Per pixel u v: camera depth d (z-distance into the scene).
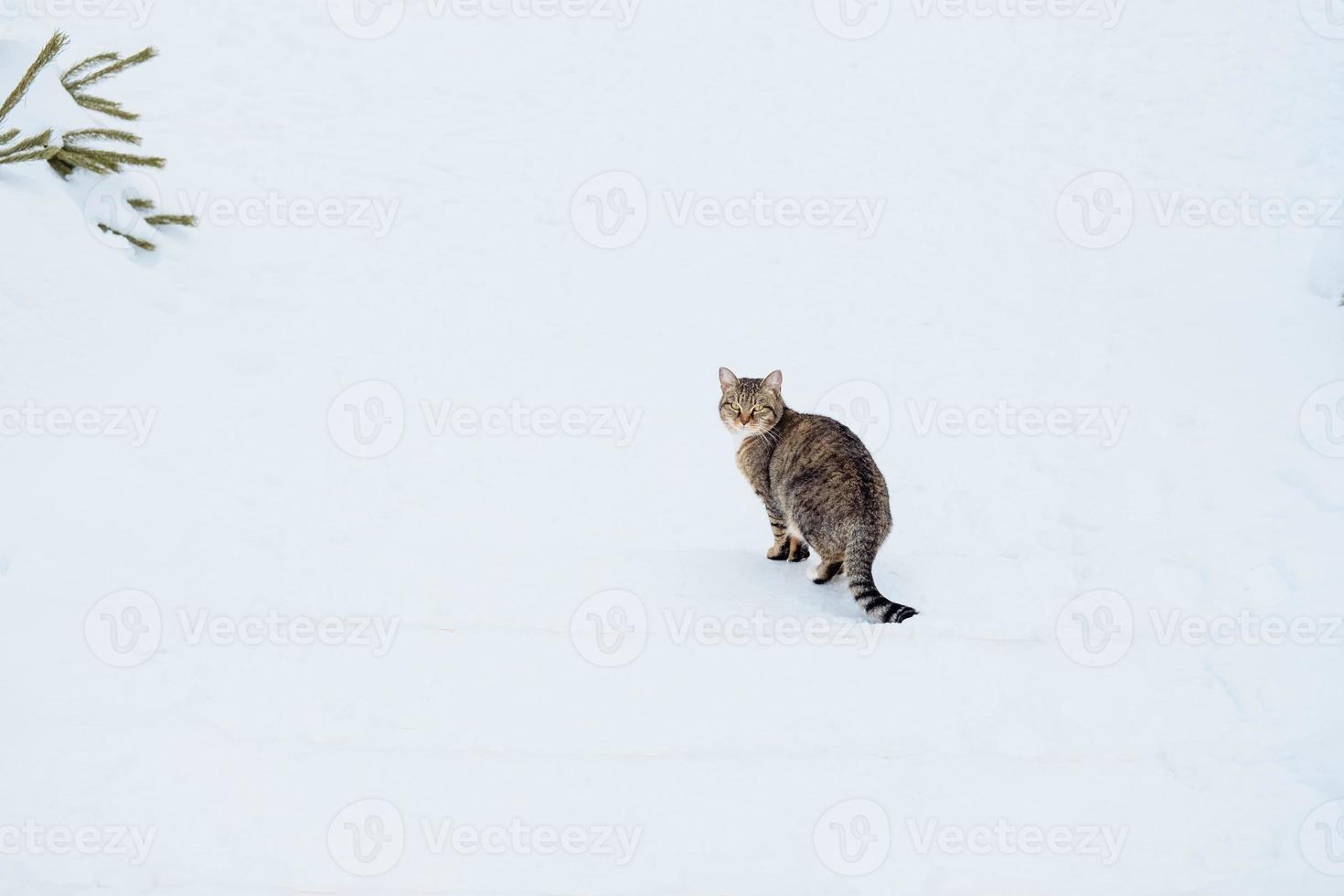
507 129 11.87
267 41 12.54
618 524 6.46
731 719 4.45
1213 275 9.18
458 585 5.46
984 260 9.83
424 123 11.75
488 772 4.11
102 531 5.50
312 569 5.49
